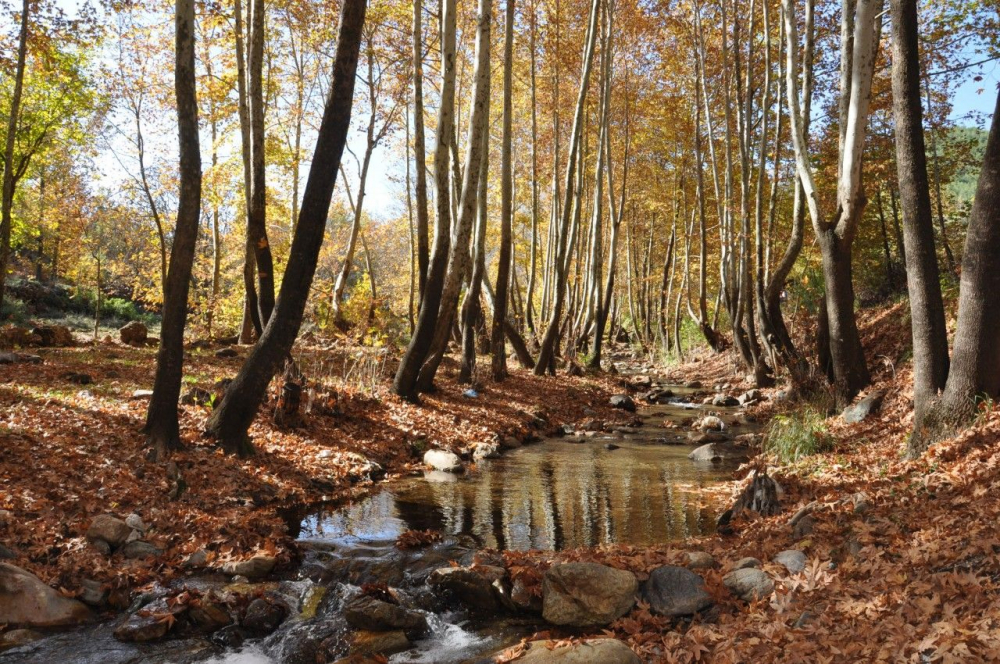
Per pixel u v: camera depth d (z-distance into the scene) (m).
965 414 7.57
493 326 18.75
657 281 45.38
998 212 7.46
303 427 11.00
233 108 19.92
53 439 8.09
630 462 11.77
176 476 7.90
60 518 6.52
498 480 10.32
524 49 26.44
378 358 17.89
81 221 25.48
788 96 12.80
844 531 6.21
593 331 30.83
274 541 6.91
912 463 7.62
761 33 25.33
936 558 4.84
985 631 3.67
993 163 7.50
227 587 5.89
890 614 4.22
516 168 33.44
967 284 7.70
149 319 36.75
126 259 33.94
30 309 32.16
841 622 4.31
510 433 13.95
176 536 6.78
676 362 33.22
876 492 7.06
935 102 22.86
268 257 14.23
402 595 5.91
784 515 7.33
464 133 27.72
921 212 8.36
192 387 11.08
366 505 8.77
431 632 5.39
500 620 5.58
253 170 14.12
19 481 6.97
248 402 9.18
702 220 26.20
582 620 5.39
